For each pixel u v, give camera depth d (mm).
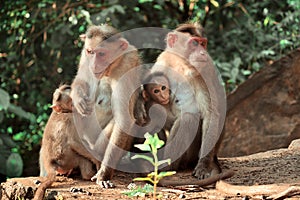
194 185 8844
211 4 18359
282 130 13969
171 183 9055
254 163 10172
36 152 16906
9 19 17000
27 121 17250
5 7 17078
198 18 17656
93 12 17266
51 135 9664
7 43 16969
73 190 8742
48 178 9164
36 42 17750
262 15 18047
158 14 18844
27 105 17594
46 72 17688
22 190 9086
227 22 18391
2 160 15195
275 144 13922
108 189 8875
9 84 17359
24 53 17547
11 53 16953
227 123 14250
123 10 16609
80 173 9898
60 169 9711
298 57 14172
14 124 17203
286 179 8867
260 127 14102
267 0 17922
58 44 17109
